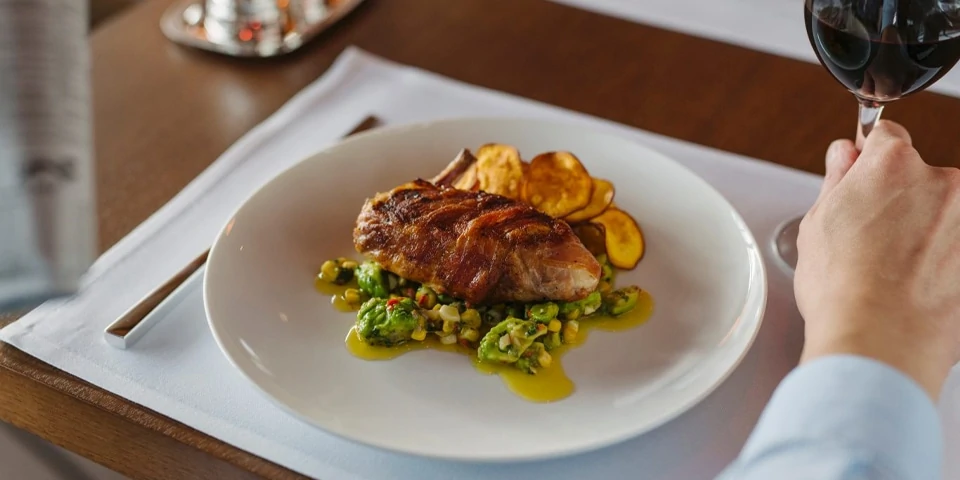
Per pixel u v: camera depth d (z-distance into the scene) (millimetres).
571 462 456
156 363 503
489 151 608
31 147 260
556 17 849
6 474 656
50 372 498
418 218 546
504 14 855
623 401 474
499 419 466
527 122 654
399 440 440
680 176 606
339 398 471
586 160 637
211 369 501
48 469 648
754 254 540
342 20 847
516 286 530
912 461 363
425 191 568
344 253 579
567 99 740
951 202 474
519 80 766
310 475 450
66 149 265
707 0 869
